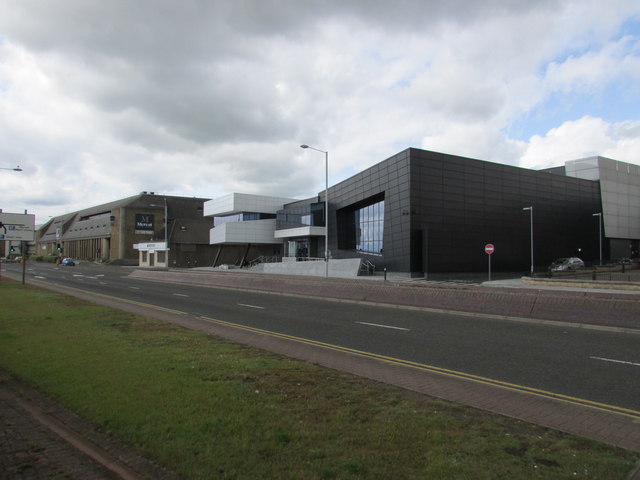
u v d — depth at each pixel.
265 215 66.69
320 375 6.72
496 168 45.56
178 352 8.07
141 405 5.12
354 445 4.11
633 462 3.96
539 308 13.61
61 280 33.94
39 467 3.79
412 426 4.63
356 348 9.65
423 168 40.03
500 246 45.16
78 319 12.27
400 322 13.44
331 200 52.75
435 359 8.61
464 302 15.60
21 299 17.66
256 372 6.76
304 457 3.85
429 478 3.51
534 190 49.53
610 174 60.22
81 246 104.69
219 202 68.62
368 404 5.36
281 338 10.79
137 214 86.62
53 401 5.46
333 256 51.94
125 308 16.77
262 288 25.33
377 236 45.84
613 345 9.89
